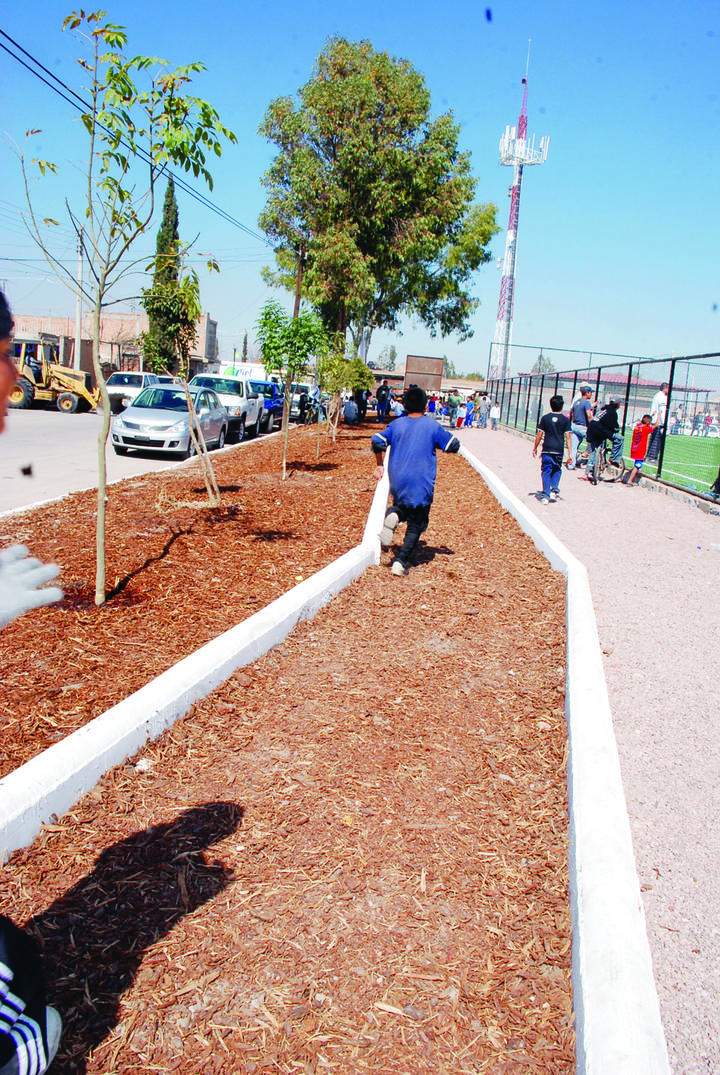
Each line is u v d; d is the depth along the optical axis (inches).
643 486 592.7
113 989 89.7
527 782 140.3
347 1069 81.5
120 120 199.5
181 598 237.6
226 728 153.1
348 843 119.1
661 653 213.5
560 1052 84.9
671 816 134.1
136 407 715.4
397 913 104.8
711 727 168.7
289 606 209.9
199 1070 80.6
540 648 210.4
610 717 150.6
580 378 968.3
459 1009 89.7
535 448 495.2
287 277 1264.8
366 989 91.8
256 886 108.3
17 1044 64.3
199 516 380.8
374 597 250.1
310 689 174.4
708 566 319.6
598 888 101.0
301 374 540.1
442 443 275.3
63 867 109.3
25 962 66.4
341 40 1113.4
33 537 320.2
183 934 98.7
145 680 173.0
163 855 113.4
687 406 661.3
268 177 1152.2
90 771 127.7
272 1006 88.7
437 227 1192.2
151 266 221.0
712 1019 91.6
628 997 84.0
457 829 124.8
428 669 191.0
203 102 197.5
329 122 1085.1
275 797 130.4
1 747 139.5
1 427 57.7
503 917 105.3
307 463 661.9
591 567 310.5
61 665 179.2
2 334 56.4
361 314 1243.2
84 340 2012.8
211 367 2691.9
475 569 296.4
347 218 1116.5
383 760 145.0
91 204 208.5
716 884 116.5
